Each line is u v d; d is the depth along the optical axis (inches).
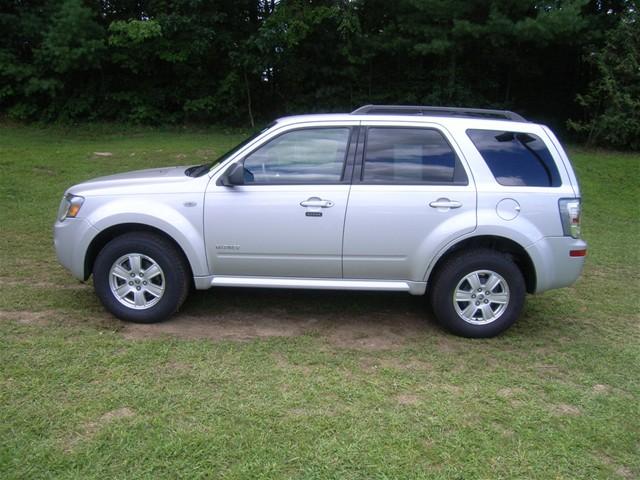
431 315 215.5
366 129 192.2
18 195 386.0
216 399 146.9
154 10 698.8
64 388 148.9
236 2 713.6
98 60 673.6
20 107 703.1
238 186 188.4
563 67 706.2
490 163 190.5
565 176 192.2
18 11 688.4
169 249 190.5
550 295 251.1
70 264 194.5
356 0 645.9
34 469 116.7
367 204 186.5
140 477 116.0
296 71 712.4
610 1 650.2
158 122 734.5
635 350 192.2
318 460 123.7
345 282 193.5
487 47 649.0
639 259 318.7
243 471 119.0
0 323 189.0
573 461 128.2
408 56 694.5
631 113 590.2
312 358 173.3
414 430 136.7
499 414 146.0
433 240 186.9
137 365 163.2
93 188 194.9
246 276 194.4
